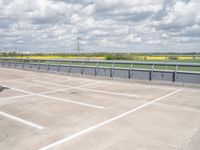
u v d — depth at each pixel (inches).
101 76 658.8
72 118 263.7
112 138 199.3
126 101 353.4
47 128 229.9
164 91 441.7
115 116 268.8
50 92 448.5
